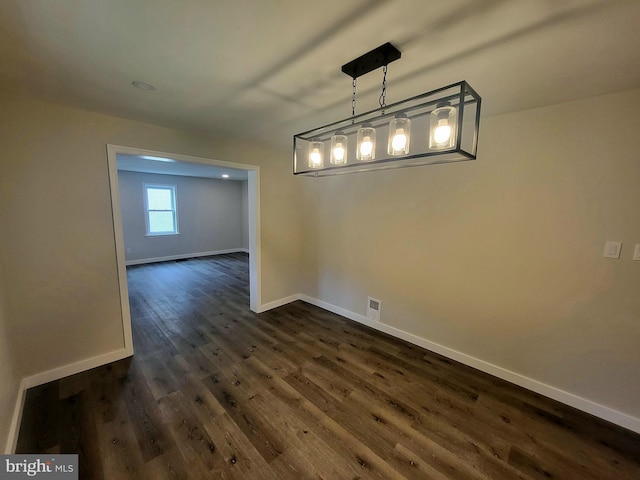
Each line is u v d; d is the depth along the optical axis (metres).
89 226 2.31
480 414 1.93
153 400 2.01
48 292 2.17
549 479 1.48
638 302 1.76
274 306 3.88
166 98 1.96
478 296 2.41
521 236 2.15
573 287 1.97
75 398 2.02
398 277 2.97
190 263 6.87
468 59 1.41
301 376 2.33
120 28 1.19
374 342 2.93
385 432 1.76
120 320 2.53
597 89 1.70
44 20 1.12
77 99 1.99
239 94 1.88
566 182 1.94
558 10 1.03
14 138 1.96
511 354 2.27
